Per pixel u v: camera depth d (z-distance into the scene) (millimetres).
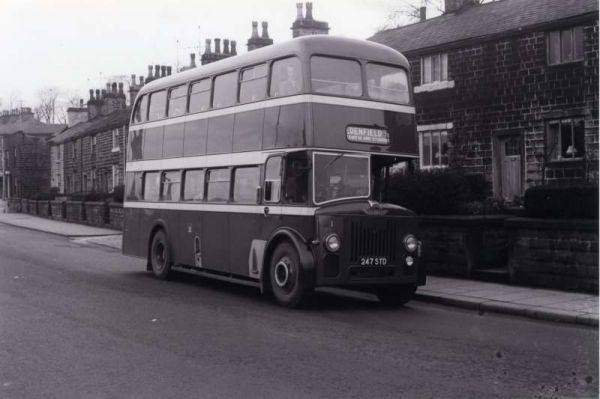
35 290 12391
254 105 12133
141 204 15992
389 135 11570
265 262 11516
